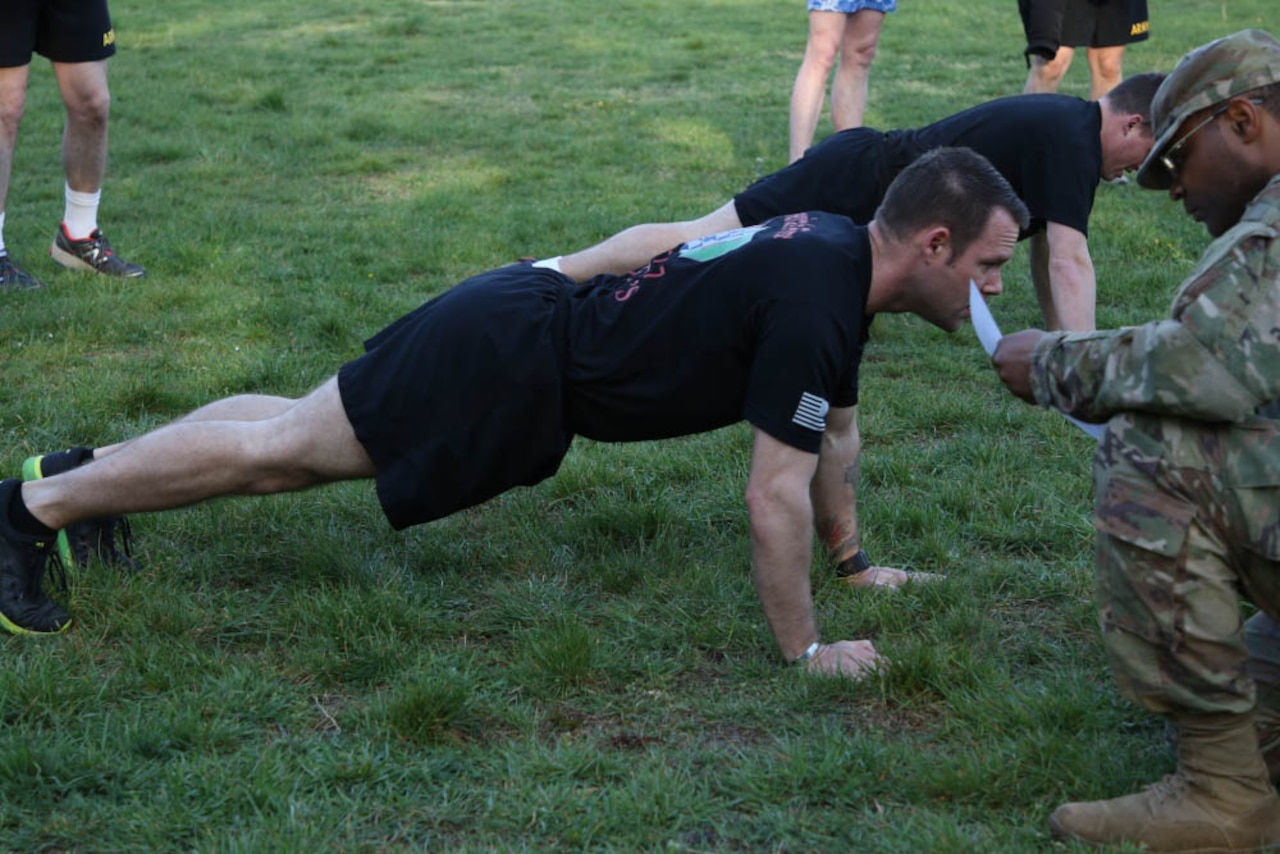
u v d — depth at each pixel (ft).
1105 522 8.18
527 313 10.60
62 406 16.20
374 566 12.48
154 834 8.57
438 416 10.52
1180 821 8.30
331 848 8.52
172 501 11.02
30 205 26.43
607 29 54.54
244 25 55.06
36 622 11.10
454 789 9.20
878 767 9.30
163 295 20.89
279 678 10.65
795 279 9.86
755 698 10.43
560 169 30.71
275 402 11.45
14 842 8.52
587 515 13.65
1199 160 8.48
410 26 54.08
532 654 10.90
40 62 45.14
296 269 22.39
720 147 32.53
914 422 16.56
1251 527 7.86
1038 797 9.06
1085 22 28.17
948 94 39.68
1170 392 7.83
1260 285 7.71
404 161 31.50
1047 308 17.31
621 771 9.36
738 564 12.65
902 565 12.93
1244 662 8.13
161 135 33.45
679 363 10.29
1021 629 11.59
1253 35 8.32
